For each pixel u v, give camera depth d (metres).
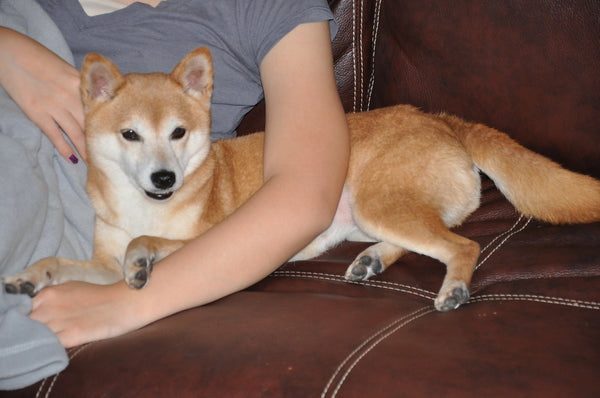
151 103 1.94
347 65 2.29
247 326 1.40
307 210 1.53
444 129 2.17
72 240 1.84
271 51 1.80
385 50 2.23
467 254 1.77
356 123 2.26
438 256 1.84
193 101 2.05
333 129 1.66
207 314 1.49
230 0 1.96
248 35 1.91
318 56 1.76
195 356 1.29
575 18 1.87
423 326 1.38
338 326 1.37
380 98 2.33
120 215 1.99
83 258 1.88
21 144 1.62
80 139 1.93
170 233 2.03
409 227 1.93
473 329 1.34
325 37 1.81
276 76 1.76
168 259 1.53
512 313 1.42
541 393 1.10
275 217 1.50
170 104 1.97
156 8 1.99
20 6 1.96
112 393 1.25
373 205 2.06
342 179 1.65
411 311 1.50
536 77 1.97
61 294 1.47
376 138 2.20
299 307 1.50
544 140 2.05
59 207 1.73
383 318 1.43
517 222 1.98
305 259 2.15
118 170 1.97
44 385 1.31
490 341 1.28
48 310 1.44
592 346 1.24
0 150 1.55
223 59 2.04
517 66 1.99
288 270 1.92
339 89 2.32
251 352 1.28
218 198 2.20
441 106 2.23
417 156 2.12
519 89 2.02
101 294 1.48
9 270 1.51
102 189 1.98
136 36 2.01
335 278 1.84
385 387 1.15
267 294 1.64
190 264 1.48
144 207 1.99
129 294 1.48
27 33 1.92
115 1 2.05
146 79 1.99
